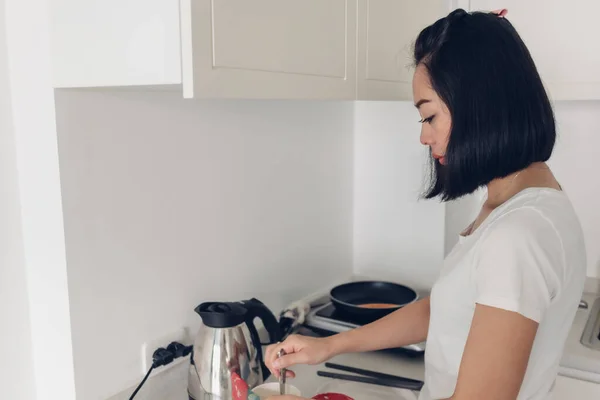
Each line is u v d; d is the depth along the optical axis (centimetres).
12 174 108
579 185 193
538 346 88
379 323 126
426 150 182
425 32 95
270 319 130
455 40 88
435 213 186
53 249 107
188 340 132
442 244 186
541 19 162
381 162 193
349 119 193
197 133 131
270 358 116
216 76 85
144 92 117
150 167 120
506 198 95
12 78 106
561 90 162
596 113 187
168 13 83
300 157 168
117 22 90
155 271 123
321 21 110
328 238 187
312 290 180
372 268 202
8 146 107
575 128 191
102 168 110
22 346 112
